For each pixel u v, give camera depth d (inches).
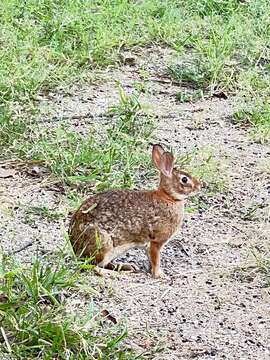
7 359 314.8
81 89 580.1
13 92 546.6
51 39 631.8
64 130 500.7
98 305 354.9
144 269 391.9
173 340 337.1
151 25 672.4
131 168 473.1
